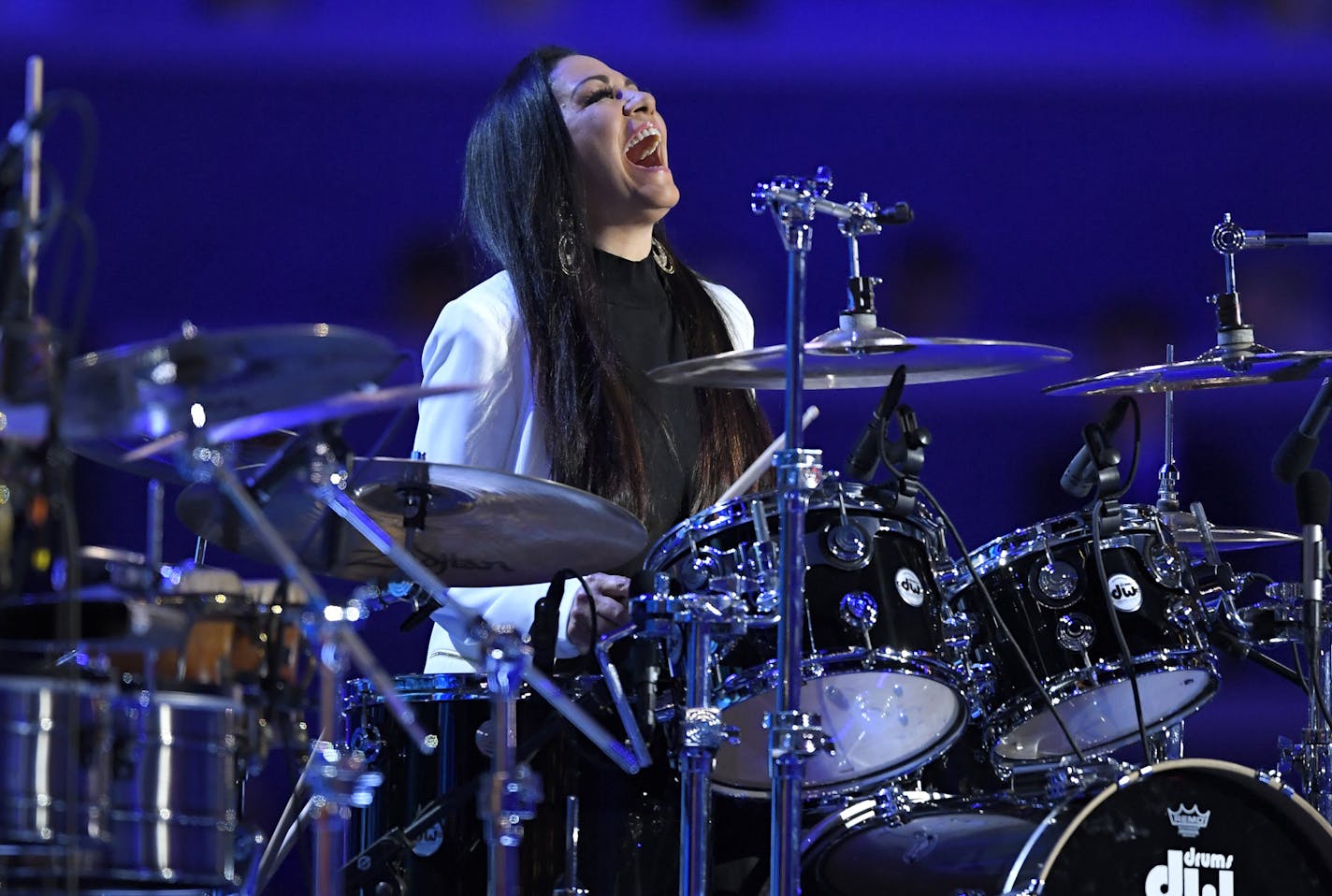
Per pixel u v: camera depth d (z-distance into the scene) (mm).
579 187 13922
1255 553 19688
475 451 13250
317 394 8953
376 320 18906
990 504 19969
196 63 18594
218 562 17719
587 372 13414
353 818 12312
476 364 13305
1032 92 20156
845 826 11859
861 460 11773
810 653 11047
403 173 18969
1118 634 11711
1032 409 20031
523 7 19141
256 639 9617
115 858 8656
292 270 18812
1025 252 20188
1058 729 12516
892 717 11656
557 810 11633
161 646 8930
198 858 8984
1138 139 20250
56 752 8461
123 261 18484
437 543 11992
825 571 11234
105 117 18469
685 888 10703
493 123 14359
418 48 18984
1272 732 19984
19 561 8500
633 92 14289
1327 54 20234
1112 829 10750
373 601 11508
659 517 13484
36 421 8609
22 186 8500
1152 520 12234
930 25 19953
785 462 10656
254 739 9508
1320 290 20234
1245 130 20297
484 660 9266
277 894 16922
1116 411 12141
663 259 14531
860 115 20031
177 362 8250
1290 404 19938
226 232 18719
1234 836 11047
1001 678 11930
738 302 14977
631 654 11102
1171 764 10867
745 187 19906
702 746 10633
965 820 11297
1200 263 20266
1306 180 20281
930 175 20094
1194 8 20172
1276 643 13180
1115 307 20203
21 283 8508
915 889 10984
